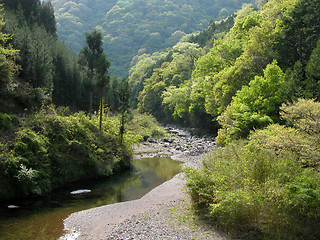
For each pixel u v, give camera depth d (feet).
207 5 595.47
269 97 66.39
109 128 73.97
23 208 39.75
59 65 127.03
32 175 43.73
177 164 76.54
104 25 547.49
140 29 522.06
